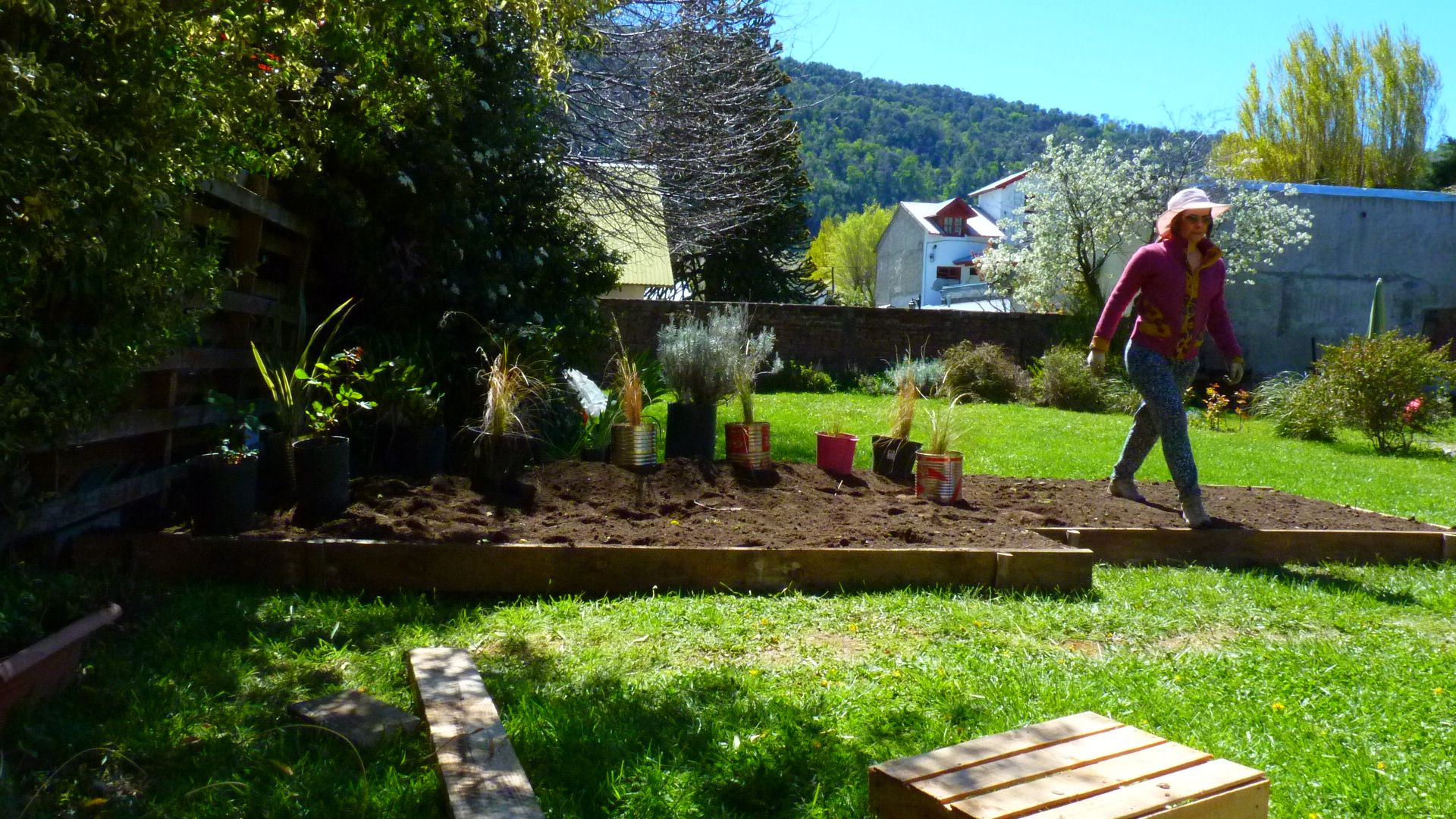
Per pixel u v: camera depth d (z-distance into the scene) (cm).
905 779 227
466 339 788
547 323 902
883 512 630
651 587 506
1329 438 1565
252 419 562
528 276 891
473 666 365
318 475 527
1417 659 445
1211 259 670
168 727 320
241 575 482
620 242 1933
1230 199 2422
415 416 655
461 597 493
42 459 438
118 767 297
